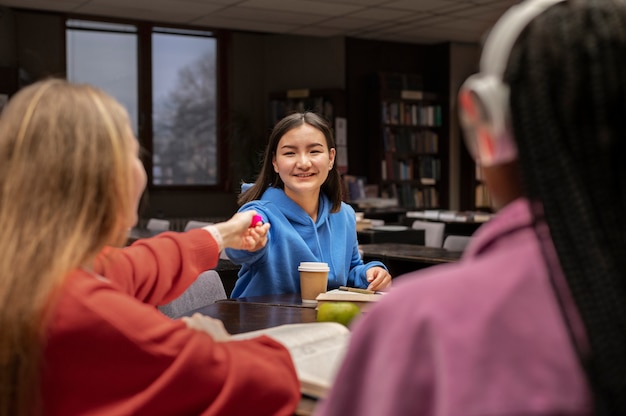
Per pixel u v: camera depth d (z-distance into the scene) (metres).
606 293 0.52
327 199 2.52
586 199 0.53
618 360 0.51
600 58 0.53
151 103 8.80
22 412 0.92
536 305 0.54
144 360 0.95
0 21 7.51
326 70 9.17
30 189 0.95
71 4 7.34
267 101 9.55
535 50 0.55
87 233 0.96
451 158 9.73
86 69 8.41
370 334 0.59
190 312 1.92
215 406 0.98
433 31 8.79
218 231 1.54
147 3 7.28
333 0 7.15
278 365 1.07
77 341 0.92
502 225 0.59
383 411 0.55
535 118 0.55
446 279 0.57
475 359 0.52
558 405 0.51
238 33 9.31
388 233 5.35
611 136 0.53
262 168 2.50
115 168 0.98
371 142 9.24
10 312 0.90
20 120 0.97
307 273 2.09
